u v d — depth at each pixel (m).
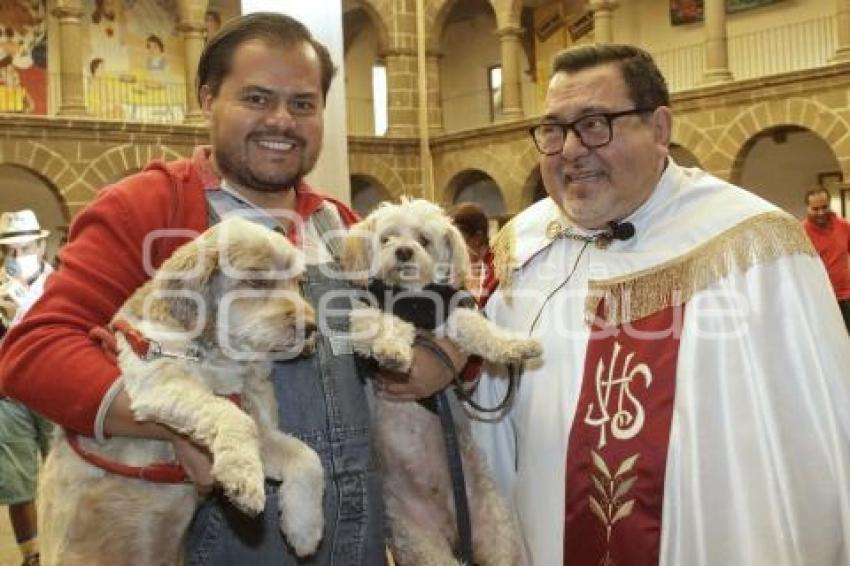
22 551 5.91
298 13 4.57
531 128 2.88
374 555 2.46
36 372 2.11
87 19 19.30
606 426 2.71
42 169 16.47
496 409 2.80
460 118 24.22
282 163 2.44
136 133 17.28
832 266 9.60
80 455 2.23
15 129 16.19
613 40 18.94
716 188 2.87
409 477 2.72
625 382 2.72
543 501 2.78
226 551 2.30
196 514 2.34
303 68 2.43
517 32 20.14
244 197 2.56
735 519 2.51
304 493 2.22
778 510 2.47
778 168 18.30
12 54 18.56
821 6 17.84
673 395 2.64
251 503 1.94
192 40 19.05
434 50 20.97
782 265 2.66
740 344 2.61
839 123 15.26
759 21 18.69
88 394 2.08
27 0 18.73
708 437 2.57
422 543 2.65
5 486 5.66
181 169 2.50
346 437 2.46
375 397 2.79
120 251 2.27
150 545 2.24
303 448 2.28
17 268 6.37
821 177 17.59
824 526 2.46
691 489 2.55
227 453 1.98
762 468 2.50
